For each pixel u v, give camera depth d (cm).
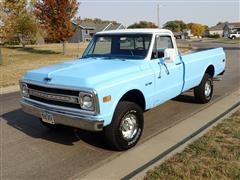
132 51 645
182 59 712
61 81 513
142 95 580
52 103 531
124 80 530
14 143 594
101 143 581
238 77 1298
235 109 763
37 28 4544
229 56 2348
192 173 436
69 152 546
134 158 514
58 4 2809
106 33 684
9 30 2316
